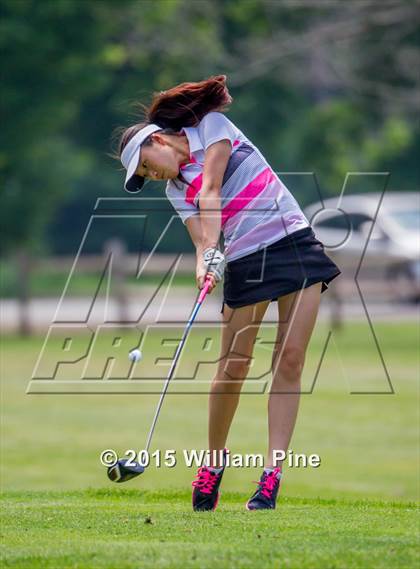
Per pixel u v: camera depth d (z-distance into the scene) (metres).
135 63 79.38
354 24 70.00
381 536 15.81
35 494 22.64
